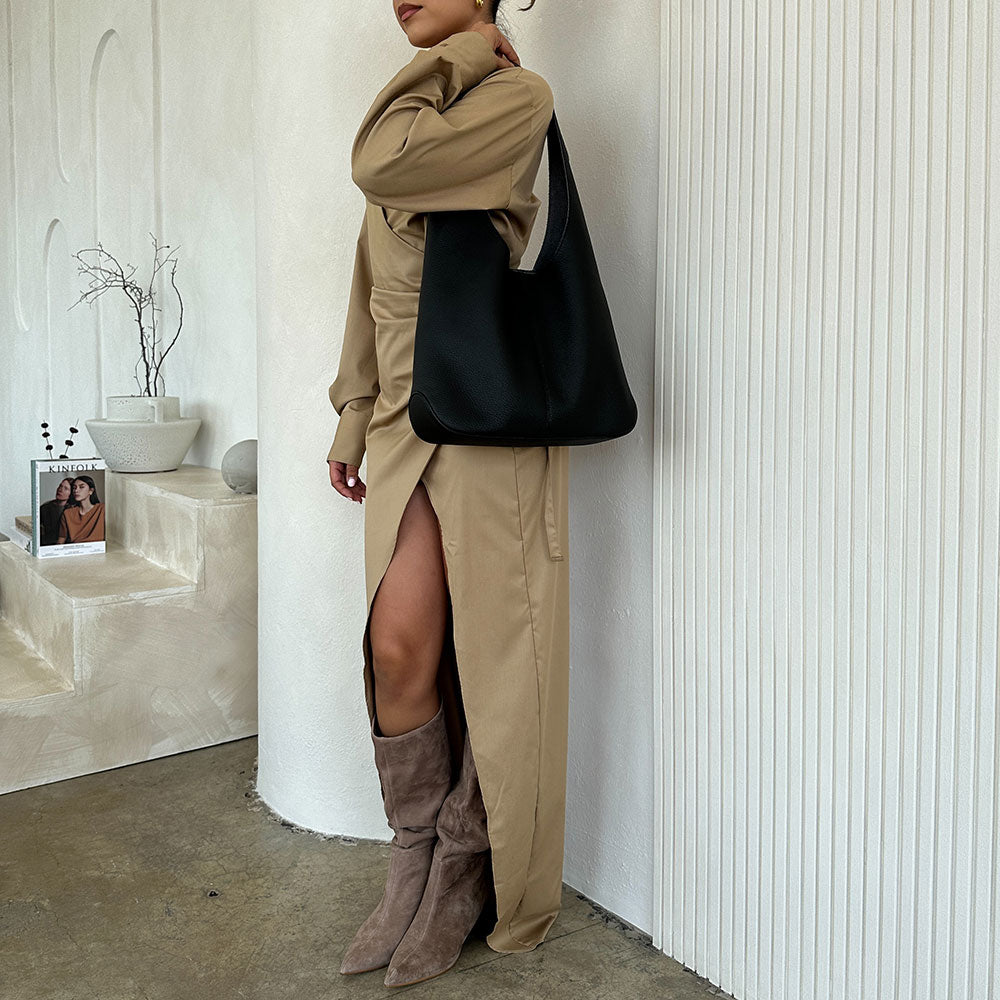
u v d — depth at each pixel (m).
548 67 1.90
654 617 1.73
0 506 5.36
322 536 2.16
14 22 4.86
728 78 1.53
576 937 1.81
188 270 3.53
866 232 1.34
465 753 1.71
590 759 1.94
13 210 5.03
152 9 3.60
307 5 2.05
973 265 1.23
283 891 1.96
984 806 1.26
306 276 2.12
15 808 2.34
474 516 1.57
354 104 2.05
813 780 1.47
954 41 1.23
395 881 1.75
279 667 2.26
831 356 1.40
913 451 1.31
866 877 1.40
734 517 1.57
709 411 1.60
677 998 1.62
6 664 2.72
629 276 1.78
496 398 1.41
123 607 2.58
